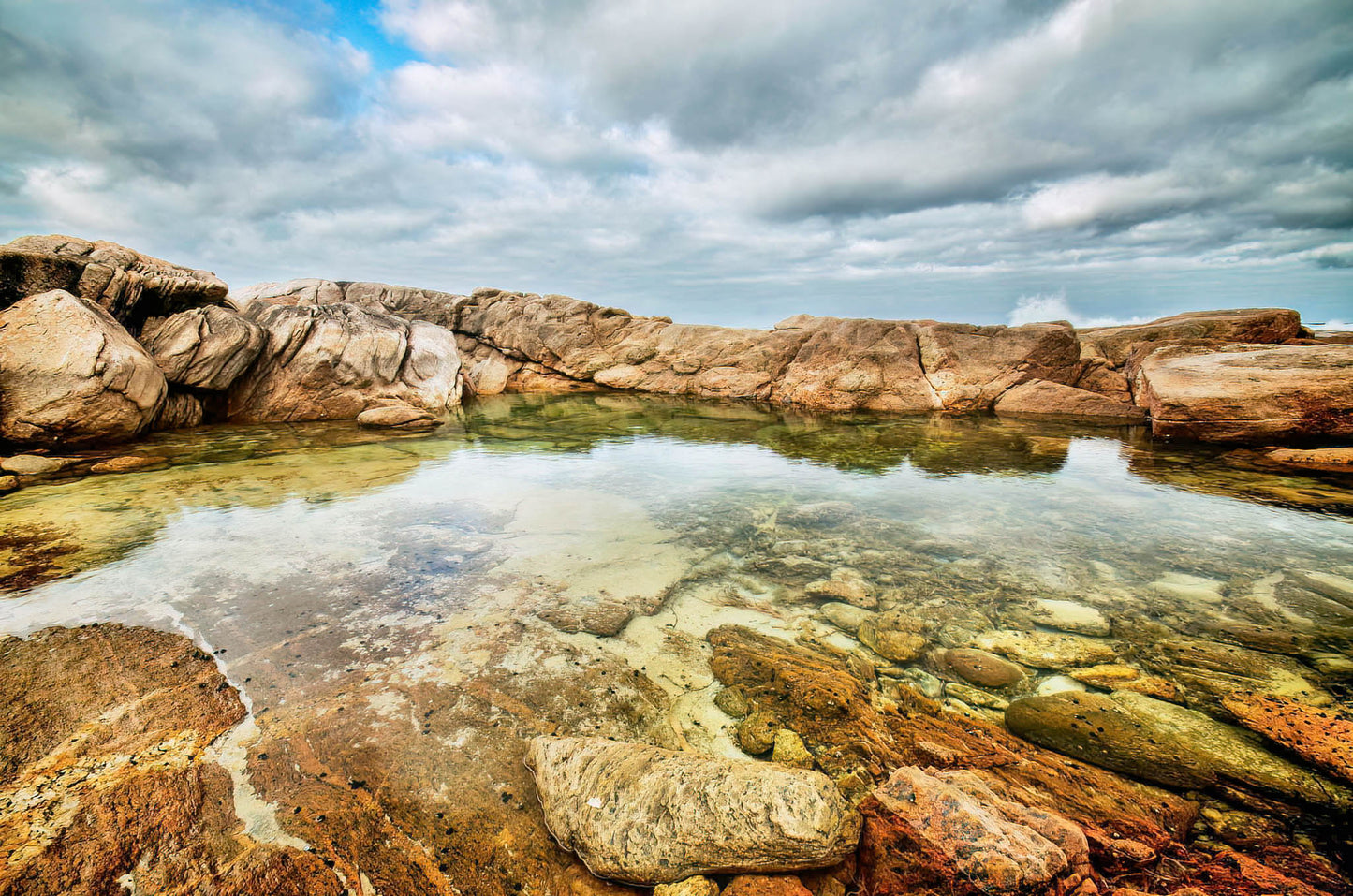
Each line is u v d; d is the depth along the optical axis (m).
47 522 7.54
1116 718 3.96
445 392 19.25
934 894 2.61
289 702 4.08
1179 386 13.42
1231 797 3.29
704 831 2.83
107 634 4.90
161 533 7.25
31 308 11.23
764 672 4.53
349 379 17.23
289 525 7.60
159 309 15.09
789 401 21.14
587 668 4.57
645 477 10.52
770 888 2.70
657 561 6.68
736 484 10.00
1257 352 13.53
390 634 5.01
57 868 2.71
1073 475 10.53
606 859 2.85
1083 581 6.18
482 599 5.67
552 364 25.89
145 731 3.74
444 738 3.77
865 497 9.21
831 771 3.51
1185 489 9.52
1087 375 18.98
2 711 3.88
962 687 4.39
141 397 12.44
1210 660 4.70
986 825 2.78
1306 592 5.87
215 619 5.19
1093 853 2.92
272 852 2.89
